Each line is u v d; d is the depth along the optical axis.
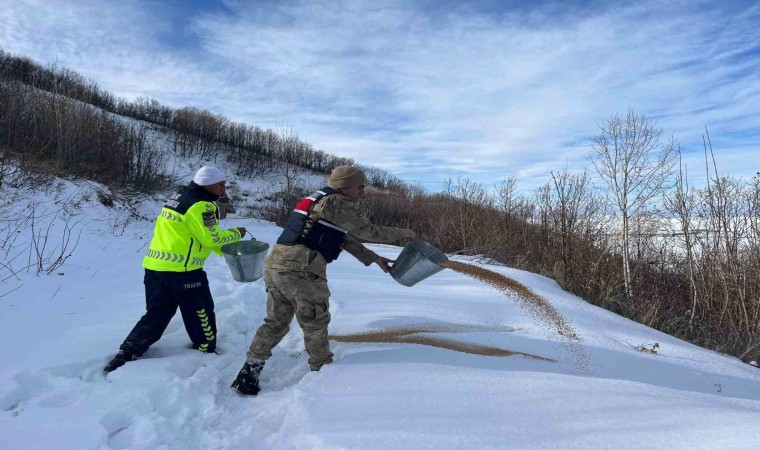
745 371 4.52
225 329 4.38
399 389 2.96
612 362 4.03
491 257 10.78
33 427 2.52
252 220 14.15
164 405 2.92
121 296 5.21
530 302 5.59
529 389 3.01
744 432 2.33
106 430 2.57
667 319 8.61
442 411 2.66
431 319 4.69
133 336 3.54
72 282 5.53
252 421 2.82
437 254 3.64
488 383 3.10
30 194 8.09
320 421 2.54
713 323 8.96
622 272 9.71
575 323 5.16
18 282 5.17
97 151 11.70
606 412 2.66
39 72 17.98
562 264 9.25
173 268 3.56
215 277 6.46
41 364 3.24
